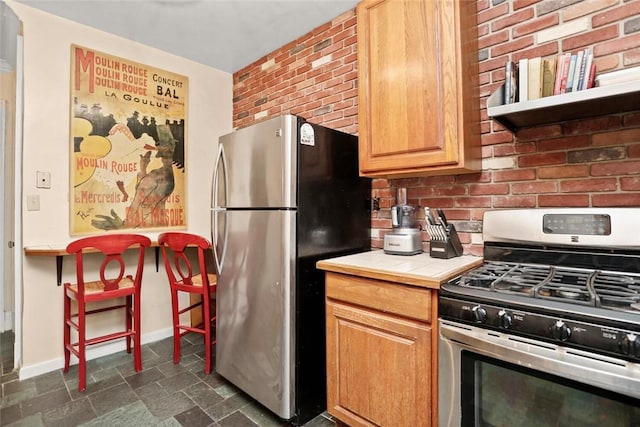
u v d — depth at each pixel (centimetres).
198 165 306
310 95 257
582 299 99
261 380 178
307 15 235
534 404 99
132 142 264
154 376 219
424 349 125
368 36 179
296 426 169
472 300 109
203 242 223
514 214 153
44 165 224
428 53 156
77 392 199
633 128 133
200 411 181
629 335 81
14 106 230
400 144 166
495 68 167
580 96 116
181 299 297
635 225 124
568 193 147
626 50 133
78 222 238
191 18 235
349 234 203
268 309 174
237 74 327
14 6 213
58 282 229
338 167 196
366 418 146
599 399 88
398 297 133
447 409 117
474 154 163
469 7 161
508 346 100
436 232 171
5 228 297
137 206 267
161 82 281
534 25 155
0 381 212
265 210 176
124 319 264
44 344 225
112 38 254
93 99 245
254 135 184
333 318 159
